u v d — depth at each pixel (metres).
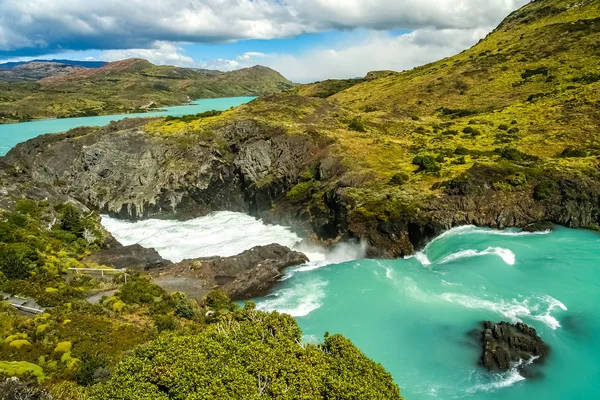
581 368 32.06
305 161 76.56
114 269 52.62
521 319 37.69
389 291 45.28
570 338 35.06
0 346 30.59
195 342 22.73
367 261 53.84
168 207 79.19
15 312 36.97
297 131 82.50
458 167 67.62
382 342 36.78
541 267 45.91
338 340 25.17
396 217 56.53
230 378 19.81
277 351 22.89
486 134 86.50
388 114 109.88
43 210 67.38
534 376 31.64
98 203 82.75
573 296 40.47
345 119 97.50
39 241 54.09
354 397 20.28
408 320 39.69
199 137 84.56
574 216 57.12
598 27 128.62
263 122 86.44
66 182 88.56
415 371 33.06
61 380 26.97
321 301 44.66
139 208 79.25
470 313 39.50
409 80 148.00
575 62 114.50
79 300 41.00
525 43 139.75
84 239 61.31
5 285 41.47
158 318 37.91
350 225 58.16
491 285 43.38
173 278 51.34
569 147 73.38
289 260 54.75
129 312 39.94
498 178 61.66
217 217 78.31
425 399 30.17
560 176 61.16
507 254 48.69
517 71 122.81
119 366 21.23
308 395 20.16
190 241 66.94
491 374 32.19
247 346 22.73
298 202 70.62
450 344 35.84
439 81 132.38
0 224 55.25
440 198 59.03
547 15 159.50
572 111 87.38
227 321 28.33
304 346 26.30
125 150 85.62
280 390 19.95
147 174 82.31
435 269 48.62
